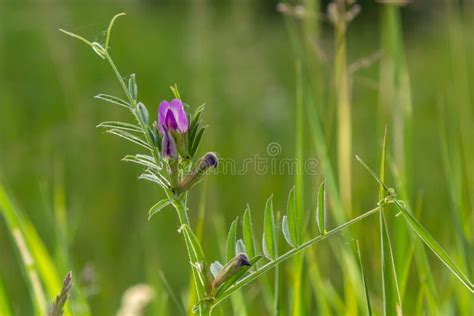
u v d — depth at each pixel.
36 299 0.80
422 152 2.00
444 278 0.88
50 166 1.58
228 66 2.25
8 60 2.17
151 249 1.32
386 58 0.98
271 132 1.85
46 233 1.33
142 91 2.16
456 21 1.17
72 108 1.72
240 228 1.38
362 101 2.21
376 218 0.90
